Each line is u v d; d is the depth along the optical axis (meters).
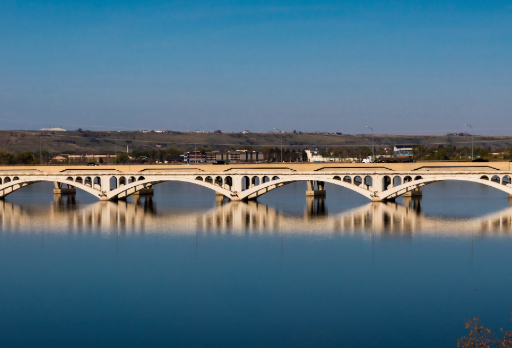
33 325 57.09
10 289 68.19
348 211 124.88
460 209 126.94
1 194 158.62
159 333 54.88
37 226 109.56
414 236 94.38
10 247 90.44
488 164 124.56
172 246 89.62
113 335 54.50
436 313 58.91
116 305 62.28
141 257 82.69
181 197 167.25
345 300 62.91
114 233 101.25
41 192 192.75
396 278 70.56
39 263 80.12
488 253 81.62
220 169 144.50
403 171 128.88
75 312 60.41
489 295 63.88
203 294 65.56
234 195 142.25
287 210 128.50
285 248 87.00
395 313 59.06
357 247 86.94
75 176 150.62
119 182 154.38
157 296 65.00
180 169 147.00
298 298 63.75
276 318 58.09
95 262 80.25
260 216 119.50
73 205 143.25
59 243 93.12
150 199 160.12
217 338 53.62
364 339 53.09
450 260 78.31
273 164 141.88
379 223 107.81
